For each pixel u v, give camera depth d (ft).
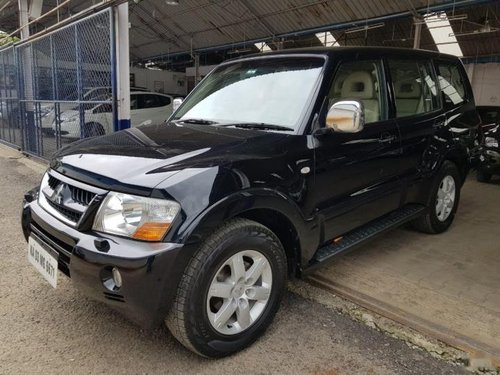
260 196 8.48
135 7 67.46
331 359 8.65
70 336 9.33
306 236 9.74
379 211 12.31
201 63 91.09
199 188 7.79
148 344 9.07
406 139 12.73
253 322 8.87
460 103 16.05
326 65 10.66
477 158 16.74
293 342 9.17
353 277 12.06
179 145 9.20
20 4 40.14
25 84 32.24
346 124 9.14
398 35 61.82
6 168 28.35
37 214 9.18
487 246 14.58
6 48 35.68
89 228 8.04
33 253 9.51
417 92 13.73
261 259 8.80
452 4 39.58
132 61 98.37
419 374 8.23
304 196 9.52
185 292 7.66
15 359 8.54
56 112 26.35
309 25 54.54
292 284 11.74
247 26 61.26
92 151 9.43
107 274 7.70
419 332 9.57
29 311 10.30
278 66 11.62
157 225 7.49
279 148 9.24
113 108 20.75
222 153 8.65
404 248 14.26
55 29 25.61
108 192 7.97
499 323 9.86
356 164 10.95
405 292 11.25
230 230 8.17
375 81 12.05
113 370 8.27
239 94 11.82
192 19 65.87
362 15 47.88
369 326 9.80
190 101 13.26
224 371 8.27
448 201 15.60
